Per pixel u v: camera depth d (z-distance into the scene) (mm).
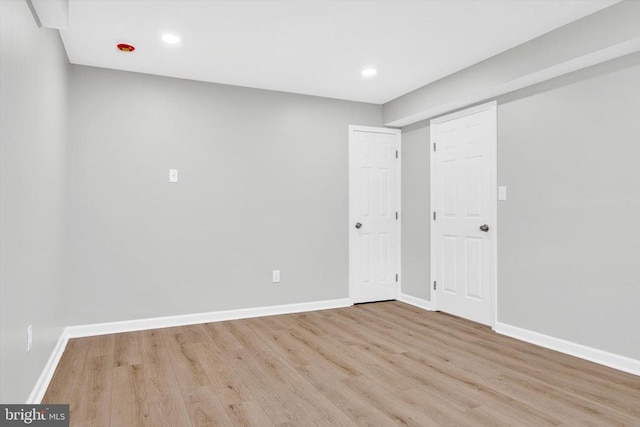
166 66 3520
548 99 3123
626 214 2631
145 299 3666
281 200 4238
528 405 2193
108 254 3537
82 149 3455
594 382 2480
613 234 2703
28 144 1968
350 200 4582
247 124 4090
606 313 2742
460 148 3984
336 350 3088
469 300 3908
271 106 4203
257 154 4133
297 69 3607
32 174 2064
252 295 4098
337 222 4516
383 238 4758
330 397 2297
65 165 3260
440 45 3102
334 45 3105
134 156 3635
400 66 3541
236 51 3209
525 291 3309
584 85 2871
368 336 3443
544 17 2666
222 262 3969
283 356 2953
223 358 2908
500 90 3408
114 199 3559
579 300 2906
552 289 3094
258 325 3787
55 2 1974
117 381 2494
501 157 3525
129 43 3045
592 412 2113
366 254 4691
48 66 2439
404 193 4766
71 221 3412
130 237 3613
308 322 3893
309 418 2062
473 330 3598
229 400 2254
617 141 2678
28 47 1931
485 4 2508
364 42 3057
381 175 4750
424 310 4359
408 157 4707
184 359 2881
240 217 4051
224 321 3932
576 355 2920
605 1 2451
